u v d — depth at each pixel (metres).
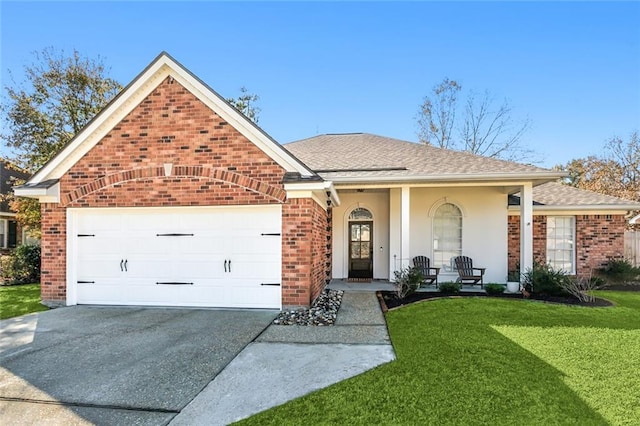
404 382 4.49
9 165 18.16
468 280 12.43
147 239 9.02
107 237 9.13
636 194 26.08
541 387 4.36
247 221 8.75
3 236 19.47
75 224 9.20
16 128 17.84
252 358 5.34
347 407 3.87
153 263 8.99
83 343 6.05
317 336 6.45
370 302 9.47
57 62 17.98
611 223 13.70
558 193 14.72
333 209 14.16
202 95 8.78
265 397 4.12
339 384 4.43
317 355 5.47
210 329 6.90
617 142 27.25
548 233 13.86
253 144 8.66
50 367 5.03
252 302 8.66
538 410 3.81
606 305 8.97
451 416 3.69
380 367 4.97
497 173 10.87
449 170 11.58
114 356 5.44
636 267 13.43
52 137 18.19
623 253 13.67
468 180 11.13
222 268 8.79
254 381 4.55
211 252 8.84
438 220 13.41
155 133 8.92
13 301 9.96
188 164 8.83
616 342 6.08
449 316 7.80
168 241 8.97
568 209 13.46
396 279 10.96
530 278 10.52
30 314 8.20
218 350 5.70
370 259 14.09
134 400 4.07
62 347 5.85
